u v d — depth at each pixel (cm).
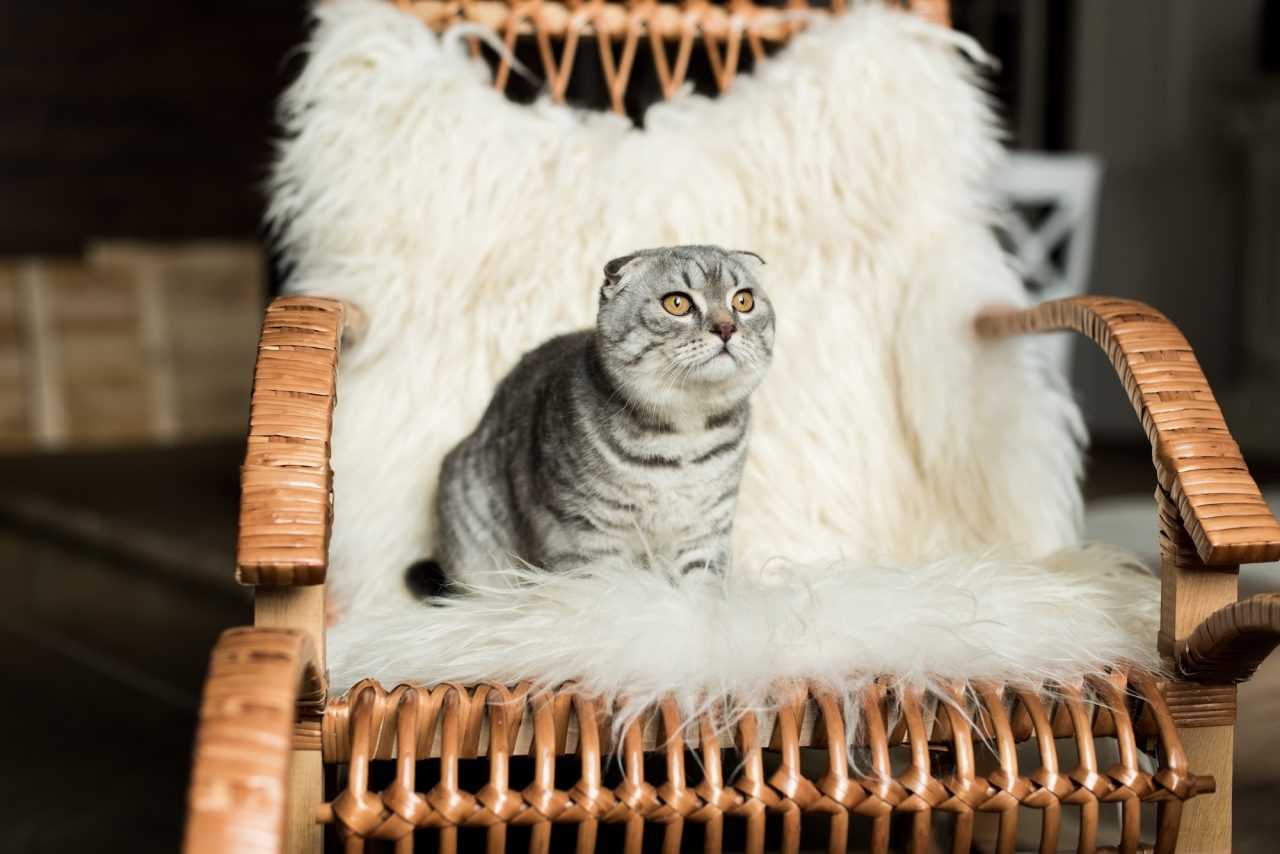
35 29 467
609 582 93
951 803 81
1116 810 142
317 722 80
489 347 128
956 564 100
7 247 470
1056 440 130
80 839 154
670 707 81
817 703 83
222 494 355
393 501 123
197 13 490
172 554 289
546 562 112
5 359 452
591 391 108
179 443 466
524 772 123
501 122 129
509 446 116
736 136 134
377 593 120
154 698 207
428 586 118
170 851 151
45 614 260
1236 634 81
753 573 113
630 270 107
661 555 110
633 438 107
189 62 491
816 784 80
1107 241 413
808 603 90
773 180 133
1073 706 85
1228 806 89
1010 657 85
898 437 131
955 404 127
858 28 135
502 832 77
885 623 87
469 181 127
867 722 82
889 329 133
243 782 60
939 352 128
